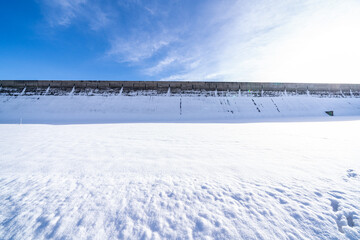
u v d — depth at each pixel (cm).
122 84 2841
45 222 189
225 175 312
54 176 311
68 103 2353
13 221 191
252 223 189
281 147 525
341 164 356
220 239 170
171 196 242
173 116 2241
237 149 509
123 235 174
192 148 527
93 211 208
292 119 1780
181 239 170
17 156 435
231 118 2230
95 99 2497
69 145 569
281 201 226
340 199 226
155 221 193
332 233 175
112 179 298
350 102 2595
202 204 224
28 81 2661
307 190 252
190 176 310
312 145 541
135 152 480
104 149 514
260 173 319
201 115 2292
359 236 170
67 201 229
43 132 884
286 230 180
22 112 2105
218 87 2953
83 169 346
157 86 2894
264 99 2697
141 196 242
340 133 766
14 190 256
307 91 2909
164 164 377
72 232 176
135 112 2286
